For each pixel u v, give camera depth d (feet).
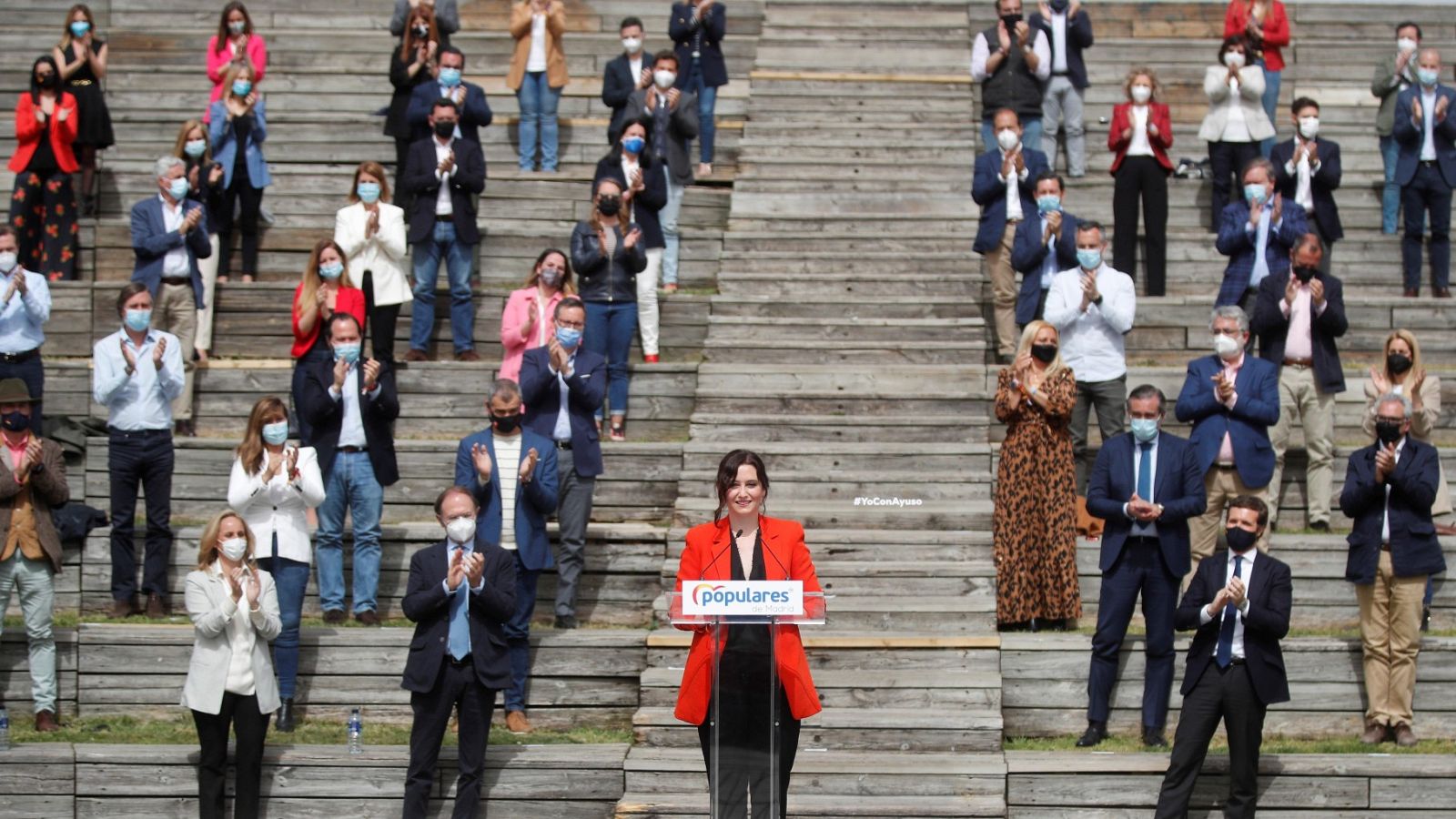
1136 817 55.31
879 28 95.86
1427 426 64.44
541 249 82.99
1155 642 58.23
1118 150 81.66
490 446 59.82
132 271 83.87
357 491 62.80
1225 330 62.64
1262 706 54.39
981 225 75.10
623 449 69.05
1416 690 59.82
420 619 54.29
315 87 98.43
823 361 74.28
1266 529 63.10
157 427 64.69
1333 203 80.28
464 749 54.29
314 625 63.05
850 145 87.97
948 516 65.51
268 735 58.80
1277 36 90.02
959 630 61.46
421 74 84.48
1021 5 87.45
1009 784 55.26
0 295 68.69
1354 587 63.67
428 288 76.33
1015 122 74.49
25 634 61.41
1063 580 61.52
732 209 84.53
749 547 47.26
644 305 76.07
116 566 64.69
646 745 57.16
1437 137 82.53
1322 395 68.39
